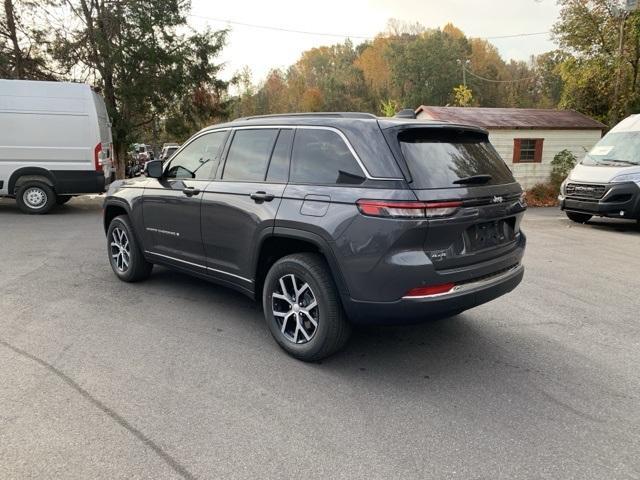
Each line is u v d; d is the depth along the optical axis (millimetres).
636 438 2896
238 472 2539
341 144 3604
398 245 3213
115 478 2469
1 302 5004
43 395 3219
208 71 18188
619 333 4539
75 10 16438
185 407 3129
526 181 17188
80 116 11000
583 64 20906
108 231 5902
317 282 3596
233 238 4242
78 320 4551
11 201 13656
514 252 3980
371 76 78375
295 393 3342
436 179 3369
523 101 72812
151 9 16453
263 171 4094
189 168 4871
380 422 3020
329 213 3479
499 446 2799
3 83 10547
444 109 18359
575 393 3420
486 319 4848
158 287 5602
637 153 10477
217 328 4434
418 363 3848
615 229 10672
